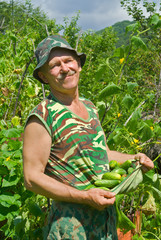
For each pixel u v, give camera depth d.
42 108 1.85
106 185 1.85
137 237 2.74
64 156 1.84
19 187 2.96
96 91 6.18
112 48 9.11
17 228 2.57
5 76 4.62
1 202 2.74
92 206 1.79
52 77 1.88
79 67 2.02
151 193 2.80
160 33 6.38
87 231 1.82
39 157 1.81
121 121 4.05
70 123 1.84
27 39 4.79
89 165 1.86
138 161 2.08
